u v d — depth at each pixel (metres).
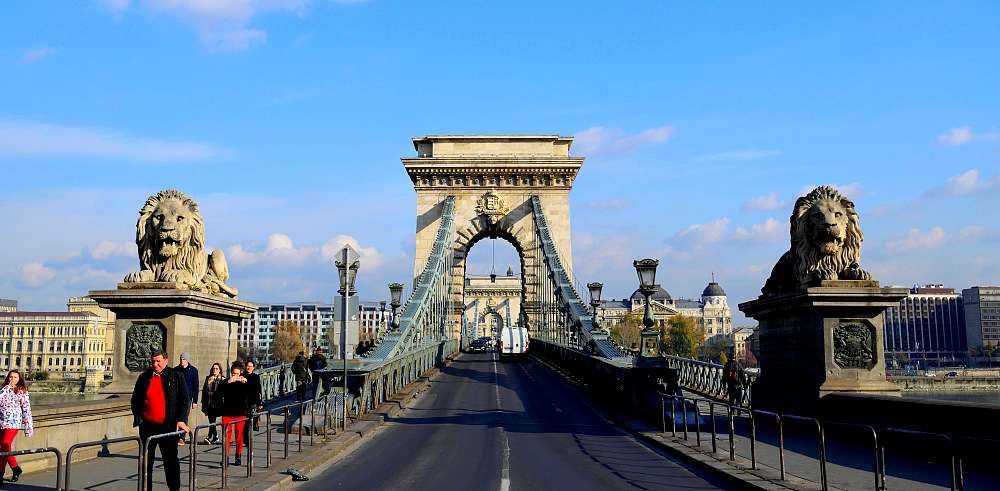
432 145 74.44
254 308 25.91
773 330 24.80
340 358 25.08
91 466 16.55
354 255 25.16
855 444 19.53
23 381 15.02
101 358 101.94
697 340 192.25
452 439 22.62
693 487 15.09
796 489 13.79
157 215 21.17
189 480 13.67
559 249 70.88
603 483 15.56
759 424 24.75
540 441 22.16
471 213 71.88
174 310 20.59
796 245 22.55
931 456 16.84
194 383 19.09
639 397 26.05
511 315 161.00
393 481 16.09
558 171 71.69
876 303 21.12
